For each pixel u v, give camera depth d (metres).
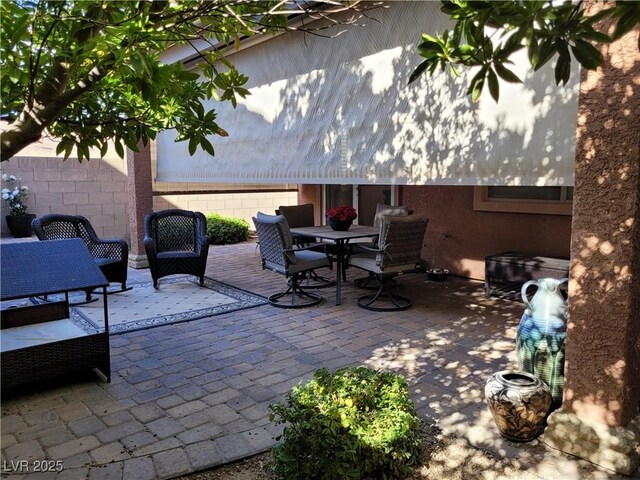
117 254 5.87
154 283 6.09
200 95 2.15
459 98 3.27
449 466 2.33
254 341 4.13
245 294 5.85
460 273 6.73
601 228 2.21
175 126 2.17
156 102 1.63
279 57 4.72
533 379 2.63
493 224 6.28
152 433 2.64
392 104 3.72
